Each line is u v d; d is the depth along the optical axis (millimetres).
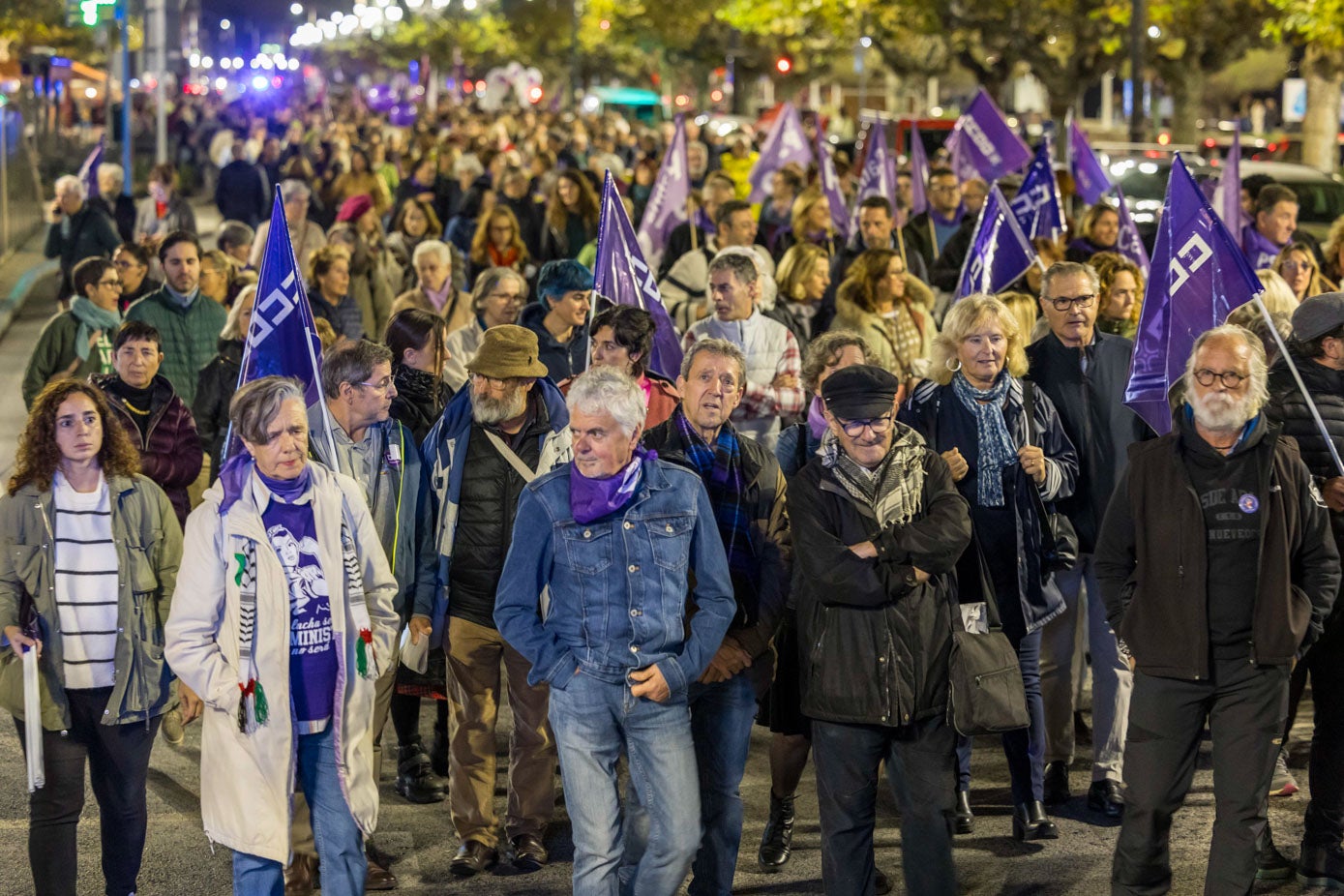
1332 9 28750
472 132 31938
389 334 7855
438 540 7074
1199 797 7953
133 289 11953
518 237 14766
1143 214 21531
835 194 16344
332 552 5836
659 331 8492
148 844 7383
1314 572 6180
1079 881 6906
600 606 5812
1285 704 6172
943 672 6129
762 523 6418
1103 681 7746
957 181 15336
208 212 41656
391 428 7020
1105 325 9359
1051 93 37438
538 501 5883
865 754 6137
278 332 6574
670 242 13586
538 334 8875
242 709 5648
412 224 15508
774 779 7188
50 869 6160
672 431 6477
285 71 127562
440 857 7297
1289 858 7156
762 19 42812
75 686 6117
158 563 6285
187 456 8164
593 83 87312
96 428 6117
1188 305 7461
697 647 5855
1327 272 11672
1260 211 12672
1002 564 7266
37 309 24781
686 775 5883
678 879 5891
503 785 8242
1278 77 60781
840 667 6074
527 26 79500
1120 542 6367
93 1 27172
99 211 15969
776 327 9422
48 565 6074
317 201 20359
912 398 7465
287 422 5691
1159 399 7531
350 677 5855
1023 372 7625
